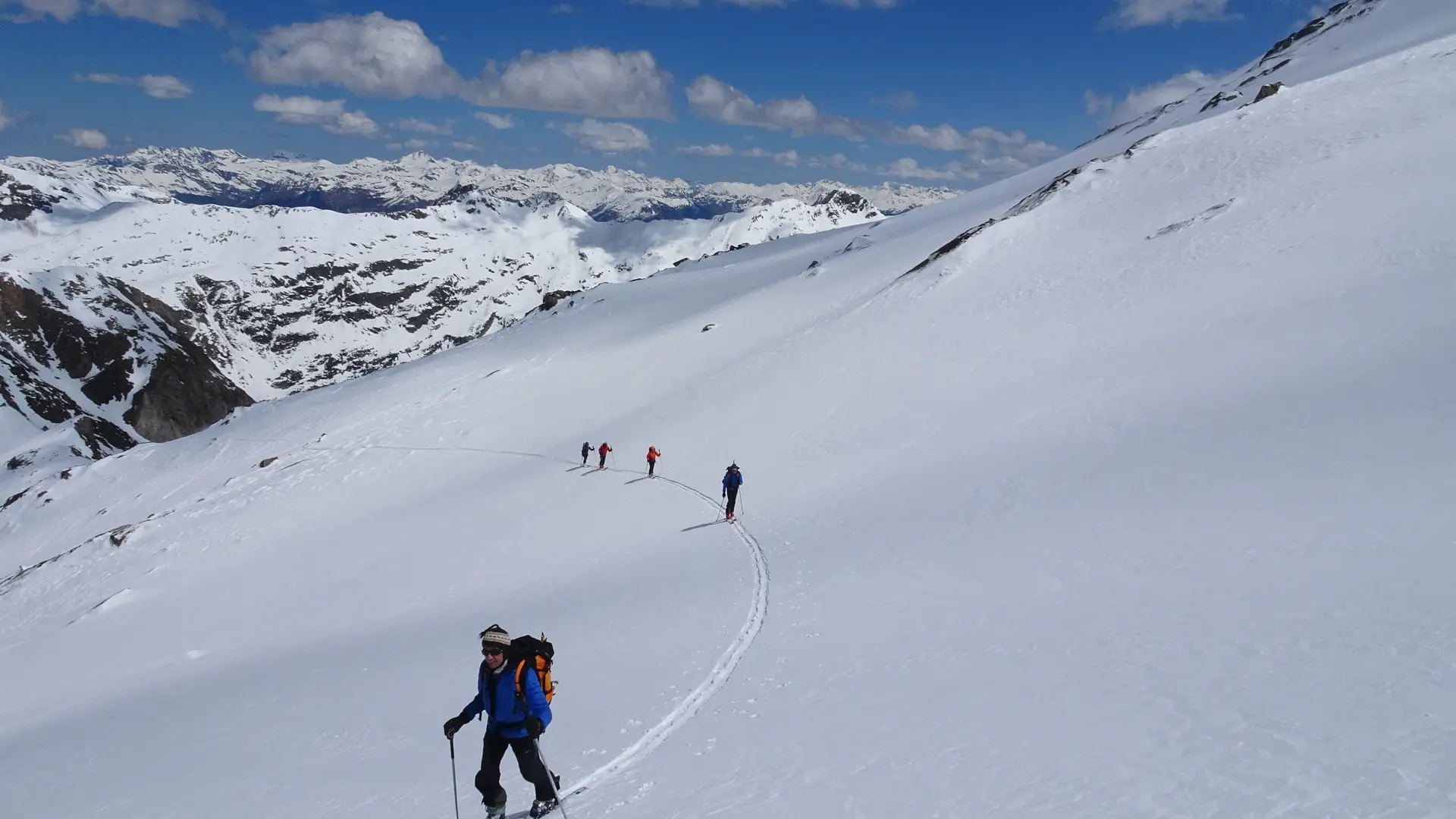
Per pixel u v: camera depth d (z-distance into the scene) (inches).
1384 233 1170.0
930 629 515.2
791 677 478.6
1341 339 920.3
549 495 1680.6
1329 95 1827.0
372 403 3213.6
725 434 1632.6
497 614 904.9
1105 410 987.9
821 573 736.3
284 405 3597.4
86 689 1221.1
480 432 2534.5
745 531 1032.2
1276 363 925.8
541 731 313.0
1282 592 440.8
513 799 369.1
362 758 478.3
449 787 398.6
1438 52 1822.1
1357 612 392.2
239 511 2306.8
